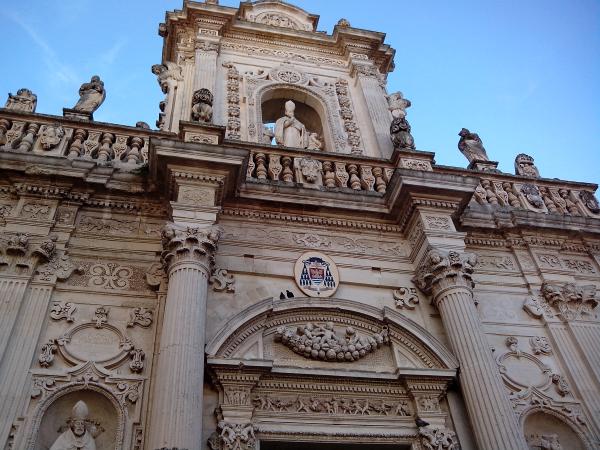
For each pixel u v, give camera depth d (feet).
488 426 26.55
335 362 29.73
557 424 31.14
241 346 28.53
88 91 41.27
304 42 54.29
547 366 32.99
